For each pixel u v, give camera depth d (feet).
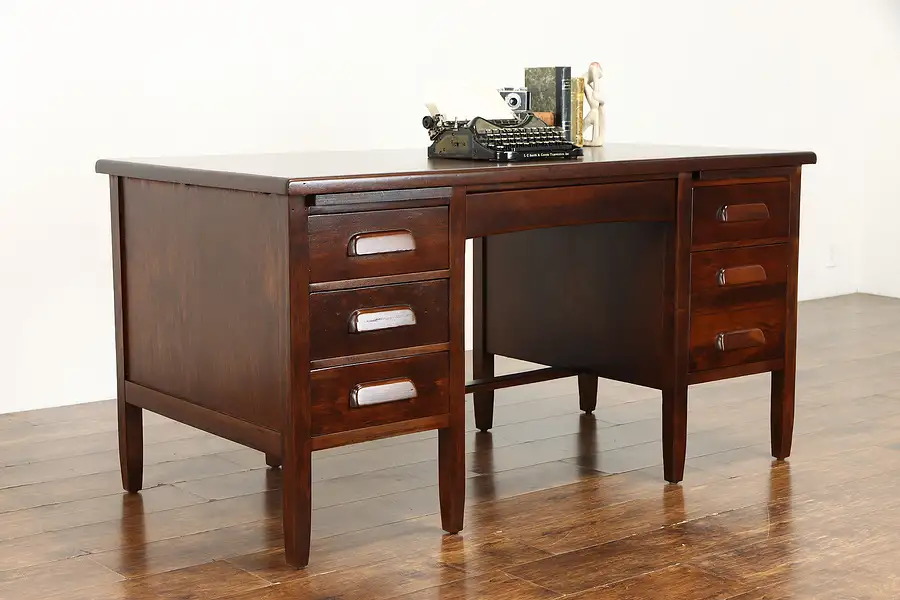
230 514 9.39
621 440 11.59
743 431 11.93
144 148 13.48
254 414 8.45
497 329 12.05
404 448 11.35
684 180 9.94
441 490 8.91
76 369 13.33
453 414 8.78
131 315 9.84
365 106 15.19
